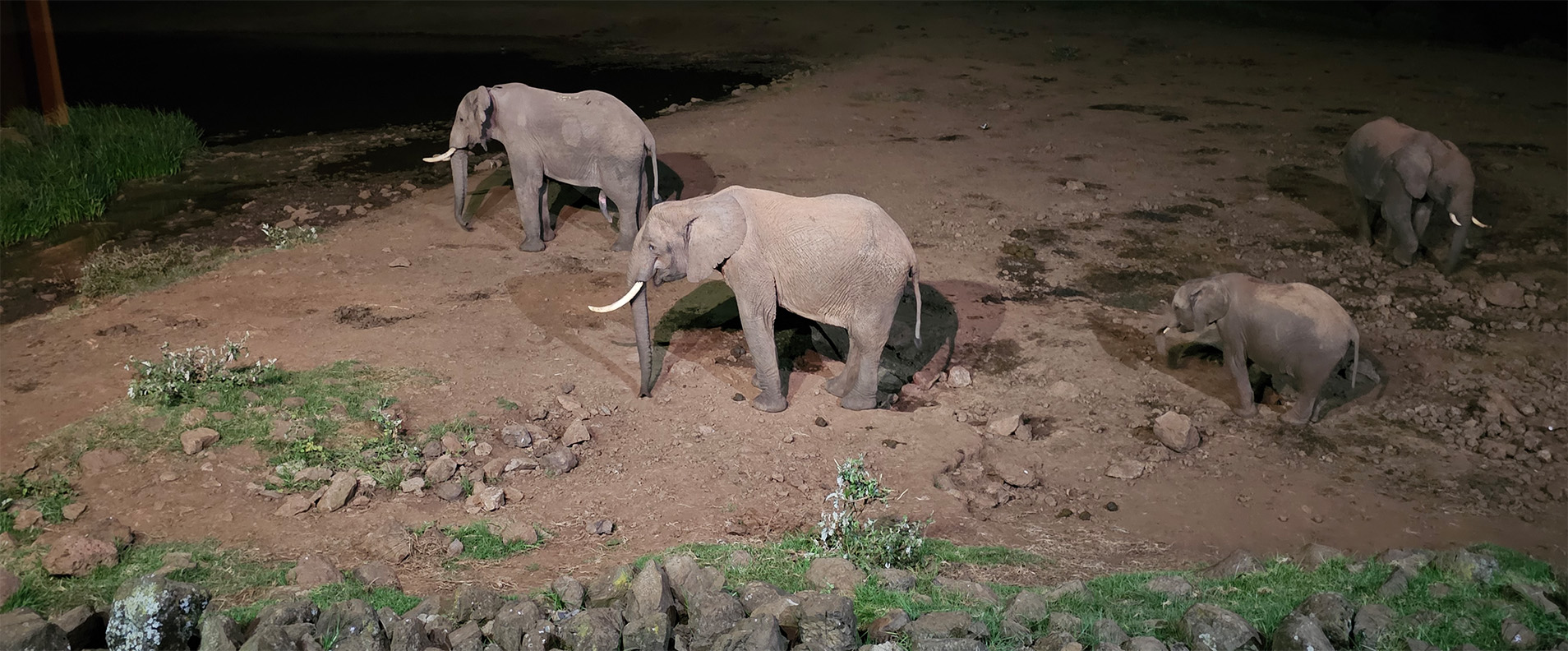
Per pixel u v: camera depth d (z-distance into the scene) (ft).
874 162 54.85
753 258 29.09
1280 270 42.16
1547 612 20.57
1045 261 42.57
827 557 22.36
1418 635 19.25
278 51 89.76
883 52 85.15
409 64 84.33
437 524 25.27
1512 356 35.42
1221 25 97.45
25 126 56.29
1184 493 28.37
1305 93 71.97
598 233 44.16
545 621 18.92
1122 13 101.50
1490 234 45.68
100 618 19.53
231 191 51.49
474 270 40.16
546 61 85.61
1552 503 27.96
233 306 36.58
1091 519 27.09
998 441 30.40
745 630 17.97
